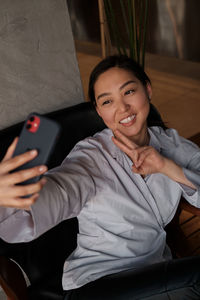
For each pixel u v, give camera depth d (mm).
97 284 940
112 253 1025
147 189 1059
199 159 1203
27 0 1269
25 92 1344
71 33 1407
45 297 1084
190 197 1088
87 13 4480
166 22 3807
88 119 1314
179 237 1268
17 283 1000
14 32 1265
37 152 643
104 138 1108
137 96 1019
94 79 1033
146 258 1045
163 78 3633
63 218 874
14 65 1294
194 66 3756
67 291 993
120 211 1016
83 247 1045
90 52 4598
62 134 1256
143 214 1044
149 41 4082
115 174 1026
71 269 1029
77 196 891
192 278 871
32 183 643
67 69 1431
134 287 887
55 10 1346
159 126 1275
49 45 1359
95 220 1023
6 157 667
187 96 3236
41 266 1156
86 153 1027
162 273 896
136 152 967
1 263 1001
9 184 601
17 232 815
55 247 1193
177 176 1035
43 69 1366
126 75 1005
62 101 1453
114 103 1022
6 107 1315
